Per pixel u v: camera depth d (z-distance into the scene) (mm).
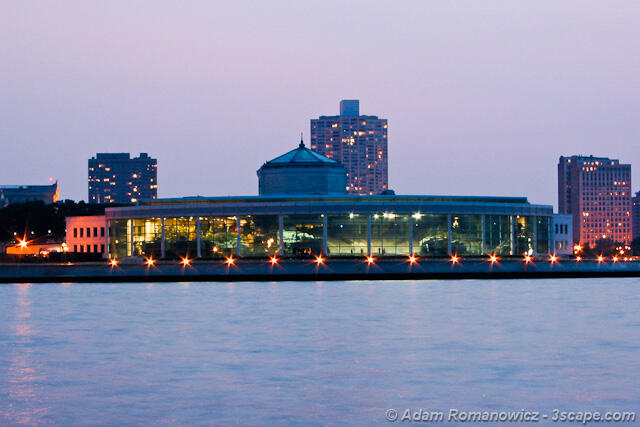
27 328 97375
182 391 61250
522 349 78562
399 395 59438
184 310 117250
